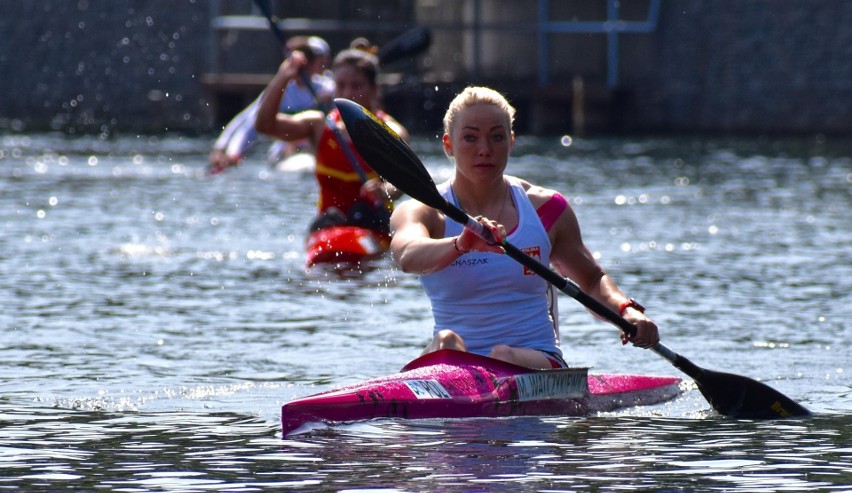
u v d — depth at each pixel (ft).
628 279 94.99
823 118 291.79
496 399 52.19
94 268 98.84
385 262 103.96
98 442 47.01
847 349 68.33
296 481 41.06
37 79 346.54
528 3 313.32
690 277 95.96
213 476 41.81
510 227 55.72
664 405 55.36
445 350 53.98
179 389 57.52
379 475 41.83
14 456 44.70
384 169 52.01
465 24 311.47
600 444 46.98
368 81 104.94
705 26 307.17
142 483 40.98
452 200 55.93
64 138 273.75
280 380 59.82
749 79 301.43
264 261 104.47
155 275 95.91
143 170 194.08
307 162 201.16
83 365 63.16
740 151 246.06
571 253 57.36
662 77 313.53
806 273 97.71
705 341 70.95
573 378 54.90
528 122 320.70
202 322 76.74
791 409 52.95
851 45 286.87
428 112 311.88
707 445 46.98
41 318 77.00
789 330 74.23
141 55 336.90
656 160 220.43
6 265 99.04
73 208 140.87
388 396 50.47
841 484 41.11
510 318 56.03
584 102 311.47
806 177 185.88
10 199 148.46
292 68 104.83
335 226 103.50
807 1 292.61
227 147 124.77
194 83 334.44
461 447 45.98
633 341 54.03
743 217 136.56
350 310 82.02
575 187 170.60
